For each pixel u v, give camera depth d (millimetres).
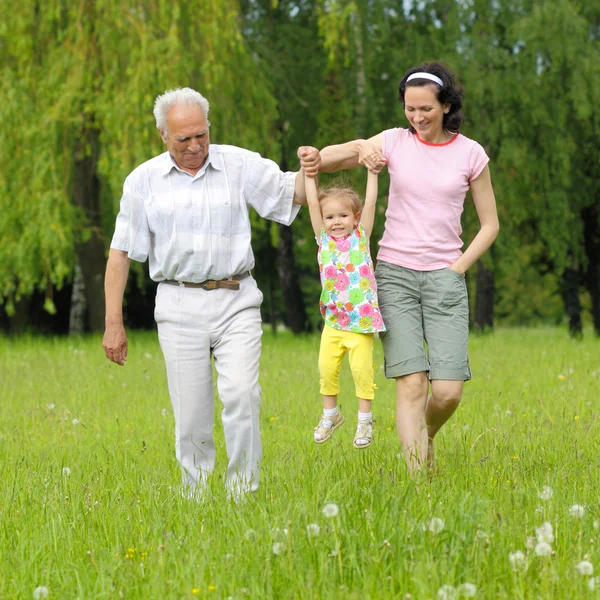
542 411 11500
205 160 7293
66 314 42281
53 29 27234
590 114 30125
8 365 19344
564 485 7047
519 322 67688
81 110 26594
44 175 25453
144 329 47812
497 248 31453
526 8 30781
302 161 7465
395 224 7797
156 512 6453
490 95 30375
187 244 7137
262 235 38156
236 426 7195
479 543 5180
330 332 7637
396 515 5539
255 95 28672
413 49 31625
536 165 30734
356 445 7570
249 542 5480
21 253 25781
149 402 13453
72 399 13906
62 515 6500
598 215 33625
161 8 25453
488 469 7703
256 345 7316
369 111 32594
